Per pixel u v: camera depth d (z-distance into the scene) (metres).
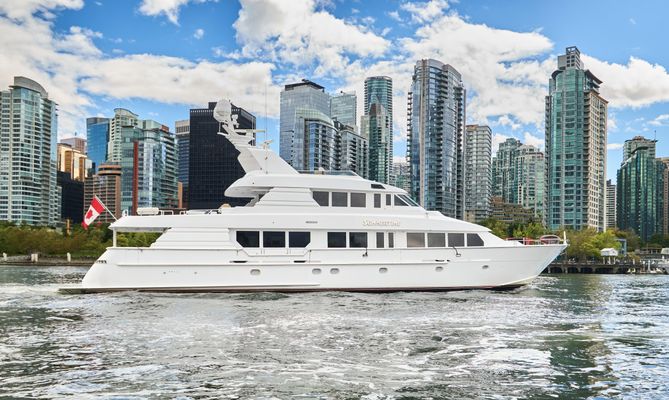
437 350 16.17
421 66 154.50
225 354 15.39
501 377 13.56
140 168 187.25
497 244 30.33
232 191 30.33
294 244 28.11
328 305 24.14
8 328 18.89
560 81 147.88
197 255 27.31
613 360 15.31
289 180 29.03
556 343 17.42
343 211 29.36
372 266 28.50
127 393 11.99
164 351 15.68
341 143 190.75
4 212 162.38
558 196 147.25
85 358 14.88
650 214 199.25
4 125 162.88
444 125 154.62
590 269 86.06
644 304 28.72
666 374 13.93
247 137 31.66
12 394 11.87
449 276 29.38
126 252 27.19
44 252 93.62
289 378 13.23
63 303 24.38
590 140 145.12
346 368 14.14
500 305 25.20
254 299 25.66
